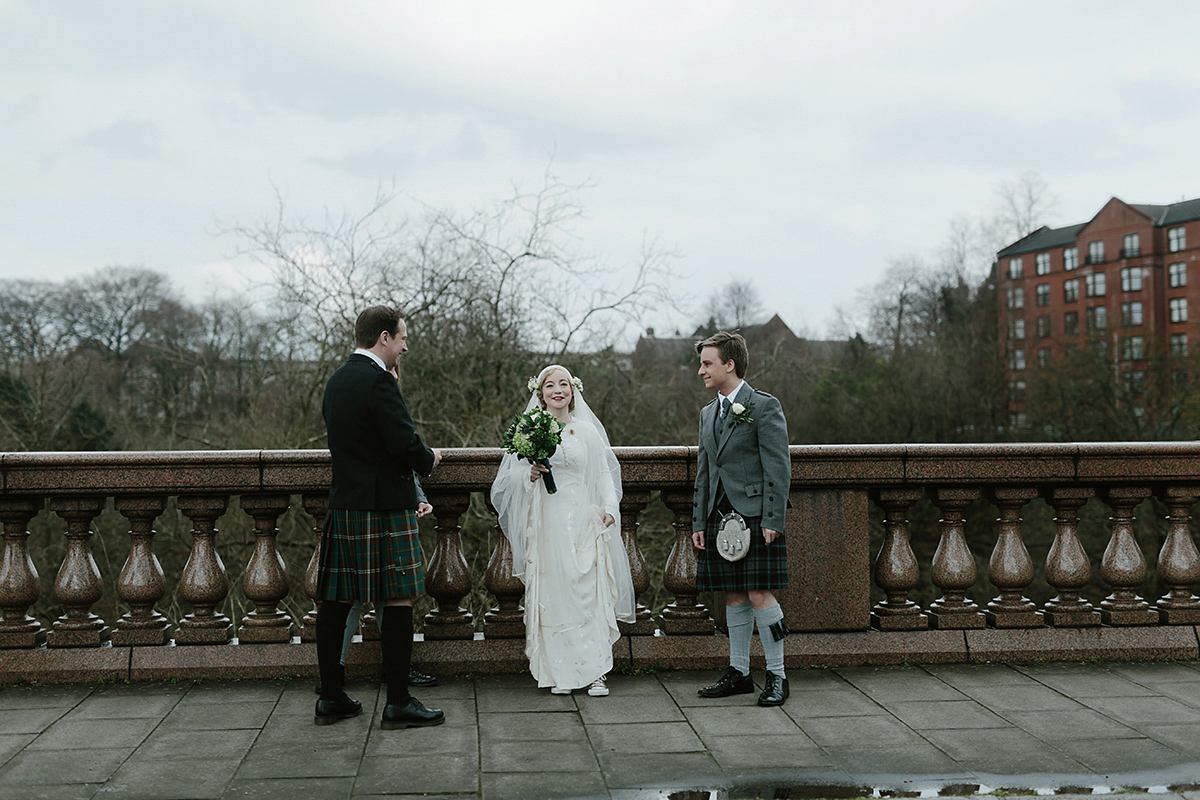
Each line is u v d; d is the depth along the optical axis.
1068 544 5.21
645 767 3.53
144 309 37.88
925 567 23.69
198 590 4.82
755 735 3.90
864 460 5.02
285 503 4.87
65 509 4.76
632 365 15.23
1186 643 5.10
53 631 4.75
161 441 16.84
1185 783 3.36
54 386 18.94
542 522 4.58
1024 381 35.19
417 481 4.34
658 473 5.03
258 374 15.51
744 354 4.52
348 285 13.84
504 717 4.14
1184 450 5.11
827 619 5.06
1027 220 45.44
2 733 3.91
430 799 3.22
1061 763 3.56
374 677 4.79
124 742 3.80
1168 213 52.56
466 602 12.06
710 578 4.46
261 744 3.78
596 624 4.52
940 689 4.57
